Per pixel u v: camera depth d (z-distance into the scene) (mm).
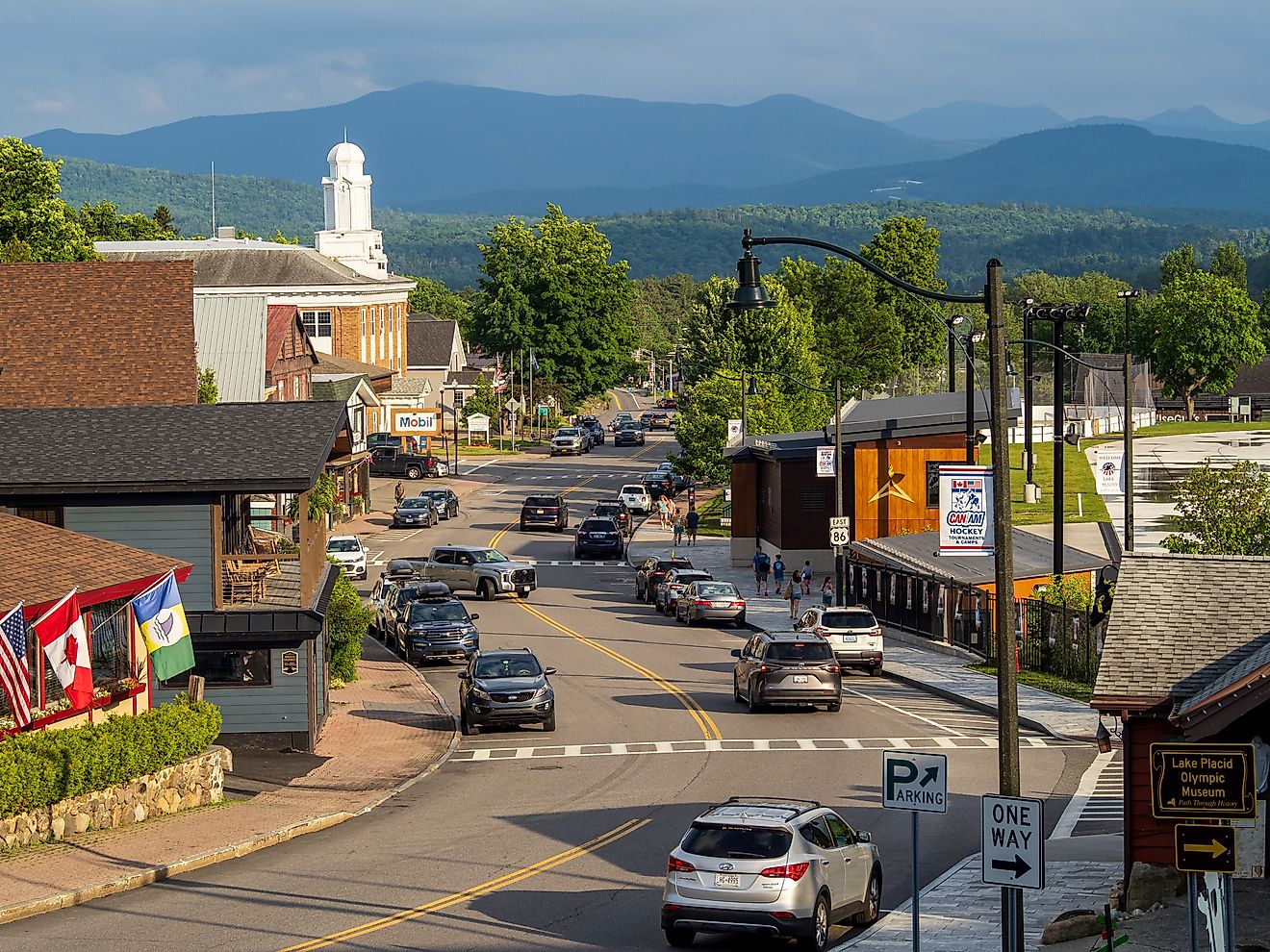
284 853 35469
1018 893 23172
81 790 36344
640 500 129875
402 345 175000
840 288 184875
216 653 48281
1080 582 75750
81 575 39969
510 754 48156
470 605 83750
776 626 76312
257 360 91438
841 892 27500
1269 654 25750
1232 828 18719
